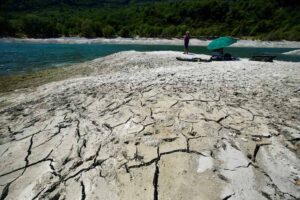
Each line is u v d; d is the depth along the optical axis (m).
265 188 3.29
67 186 3.46
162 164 3.74
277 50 35.00
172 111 5.34
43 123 5.41
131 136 4.48
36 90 9.06
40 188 3.45
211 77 8.46
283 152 4.01
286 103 5.96
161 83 7.57
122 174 3.60
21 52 28.27
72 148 4.33
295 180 3.43
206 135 4.41
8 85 10.49
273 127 4.73
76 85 8.64
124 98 6.38
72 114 5.73
